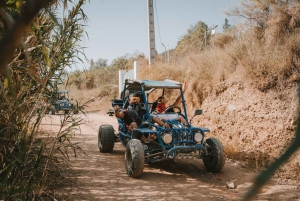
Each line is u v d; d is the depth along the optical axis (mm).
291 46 7562
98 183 4637
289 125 6500
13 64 2504
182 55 14578
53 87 3480
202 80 10008
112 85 25656
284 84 7328
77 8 3146
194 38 17953
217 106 8922
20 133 3111
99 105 21734
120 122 6883
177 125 5484
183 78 11844
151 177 5152
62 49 3305
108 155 6652
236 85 8703
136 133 5730
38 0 235
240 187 4688
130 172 5059
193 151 5312
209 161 5508
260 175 247
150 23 14688
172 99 11164
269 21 8250
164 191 4453
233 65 9445
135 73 15984
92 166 5602
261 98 7656
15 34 231
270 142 6625
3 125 2969
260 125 7168
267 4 8672
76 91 26266
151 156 5441
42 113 3410
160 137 5367
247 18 9258
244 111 7875
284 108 6934
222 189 4613
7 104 2797
